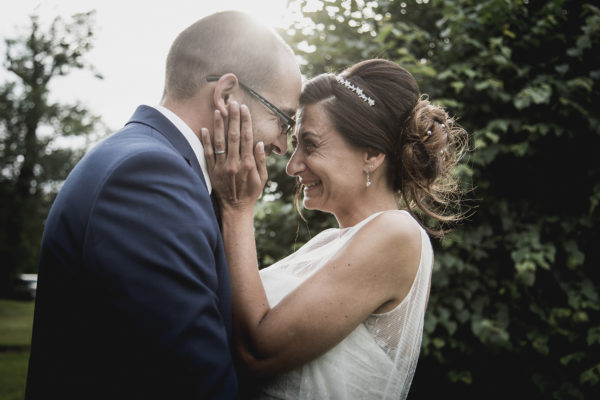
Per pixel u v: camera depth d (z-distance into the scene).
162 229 1.06
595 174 2.76
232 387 1.10
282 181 3.16
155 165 1.12
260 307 1.32
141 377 1.03
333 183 1.59
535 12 3.00
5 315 16.48
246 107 1.34
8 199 20.66
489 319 2.80
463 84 2.68
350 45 2.95
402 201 1.84
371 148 1.58
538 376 2.80
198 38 1.37
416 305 1.45
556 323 2.74
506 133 2.88
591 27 2.69
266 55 1.38
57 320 1.15
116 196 1.07
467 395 2.88
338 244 1.56
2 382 5.86
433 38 3.14
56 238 1.14
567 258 2.76
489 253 2.89
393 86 1.61
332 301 1.30
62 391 1.12
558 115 2.79
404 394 1.50
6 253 20.59
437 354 2.73
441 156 1.67
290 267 1.67
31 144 21.05
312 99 1.62
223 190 1.38
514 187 2.90
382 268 1.35
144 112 1.36
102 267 1.04
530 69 2.87
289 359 1.29
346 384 1.36
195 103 1.37
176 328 1.02
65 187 1.20
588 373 2.66
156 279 1.03
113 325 1.05
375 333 1.42
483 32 2.92
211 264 1.13
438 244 2.79
